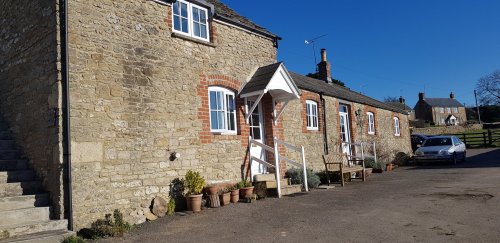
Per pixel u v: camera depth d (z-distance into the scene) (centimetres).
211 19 1100
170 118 945
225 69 1121
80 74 785
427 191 1083
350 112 1900
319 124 1594
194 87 1018
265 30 1302
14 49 928
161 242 677
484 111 7356
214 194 970
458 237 620
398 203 923
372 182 1385
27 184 792
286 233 696
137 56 896
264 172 1234
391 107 2561
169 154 931
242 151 1139
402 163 2173
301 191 1187
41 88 812
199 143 1009
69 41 776
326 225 738
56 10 780
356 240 631
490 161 1984
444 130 5056
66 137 752
